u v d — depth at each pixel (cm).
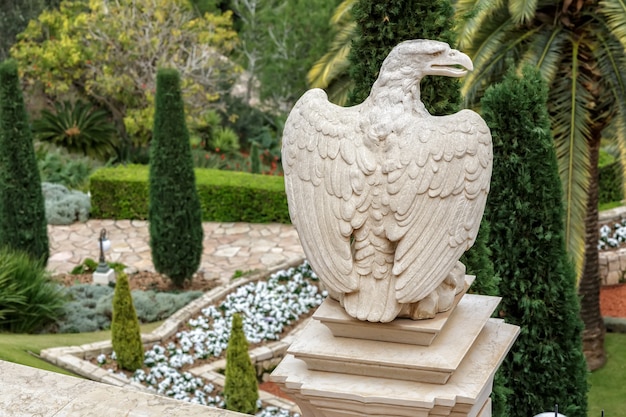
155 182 1355
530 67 628
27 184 1323
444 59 320
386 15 517
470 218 310
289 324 1269
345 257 312
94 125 2272
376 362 315
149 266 1526
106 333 1219
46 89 2286
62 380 439
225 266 1524
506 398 606
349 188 311
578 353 630
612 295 1445
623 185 1041
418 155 307
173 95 1331
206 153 2248
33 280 1230
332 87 1041
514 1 923
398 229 306
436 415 315
